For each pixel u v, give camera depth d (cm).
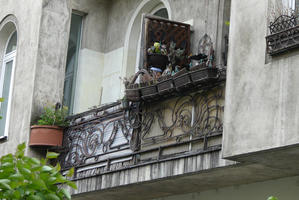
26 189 504
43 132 1320
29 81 1395
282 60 824
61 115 1341
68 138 1316
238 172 952
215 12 1230
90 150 1248
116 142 1179
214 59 1173
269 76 836
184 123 1015
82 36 1603
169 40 1252
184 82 986
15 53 1568
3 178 510
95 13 1611
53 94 1398
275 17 848
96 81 1586
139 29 1535
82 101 1559
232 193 1057
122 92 1510
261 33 861
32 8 1451
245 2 898
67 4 1450
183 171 976
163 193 1156
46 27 1415
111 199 1248
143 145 1095
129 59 1531
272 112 820
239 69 880
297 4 849
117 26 1580
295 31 812
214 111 966
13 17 1529
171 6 1382
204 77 954
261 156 851
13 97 1434
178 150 1013
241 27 894
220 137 941
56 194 521
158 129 1070
